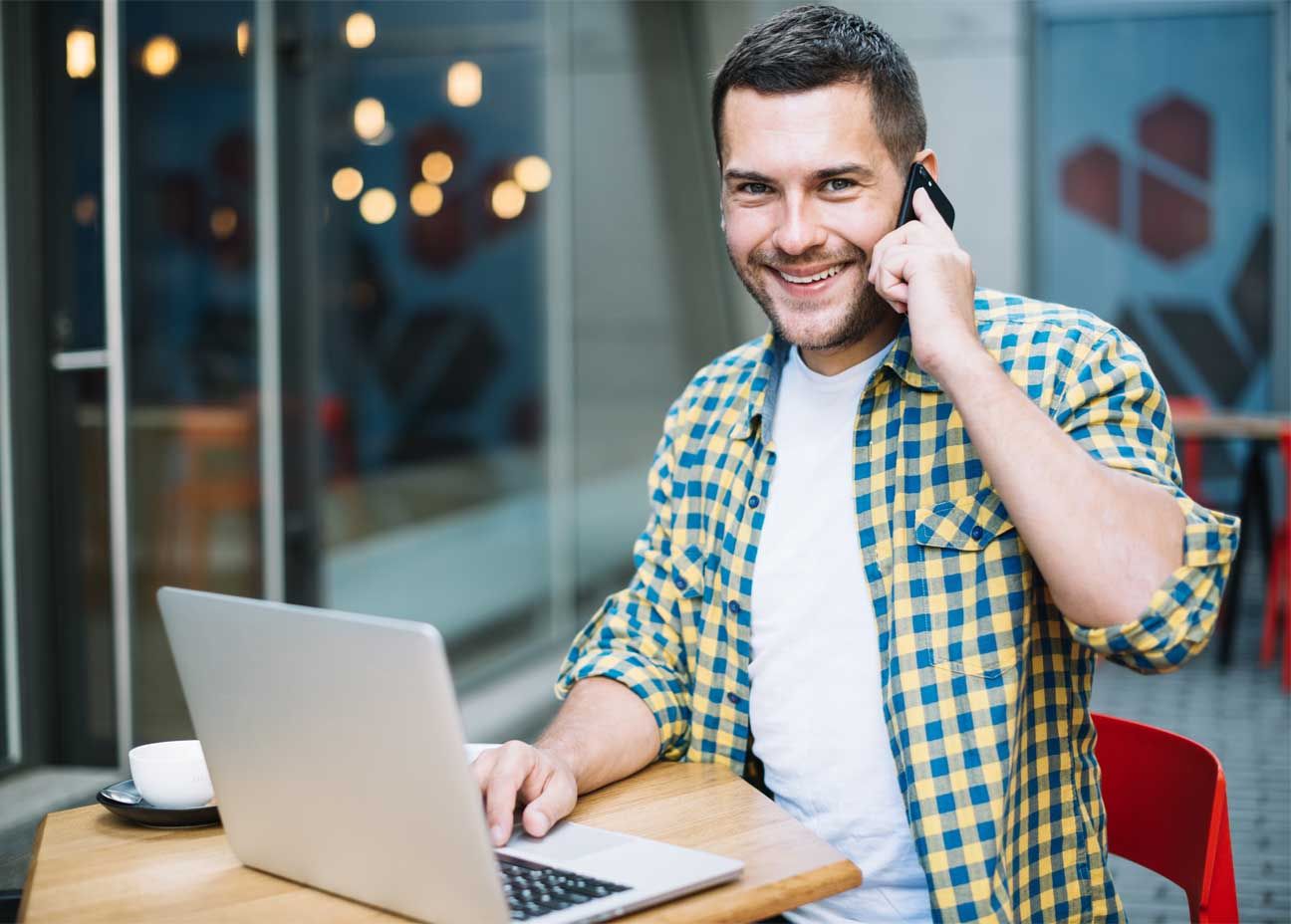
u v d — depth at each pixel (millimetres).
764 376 1665
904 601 1465
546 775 1386
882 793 1489
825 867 1229
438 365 4977
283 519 4234
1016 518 1280
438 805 1062
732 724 1632
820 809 1525
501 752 1387
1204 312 8766
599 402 6102
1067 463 1271
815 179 1464
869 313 1523
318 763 1150
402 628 1041
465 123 5055
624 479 6379
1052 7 8711
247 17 4086
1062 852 1478
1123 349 1469
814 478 1577
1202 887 1366
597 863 1228
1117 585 1250
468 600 5180
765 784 1614
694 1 7105
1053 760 1483
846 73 1456
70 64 3668
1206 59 8641
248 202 4117
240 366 4094
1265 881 3291
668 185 6727
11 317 3656
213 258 3986
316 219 4363
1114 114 8742
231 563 4062
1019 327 1501
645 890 1150
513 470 5453
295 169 4289
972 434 1298
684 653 1717
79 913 1188
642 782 1529
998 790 1395
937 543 1457
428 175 4871
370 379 4621
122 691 3715
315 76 4348
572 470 5898
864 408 1540
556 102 5652
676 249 6777
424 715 1044
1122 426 1415
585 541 6062
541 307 5582
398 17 4707
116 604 3705
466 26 5035
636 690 1616
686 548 1710
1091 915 1483
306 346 4332
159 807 1434
